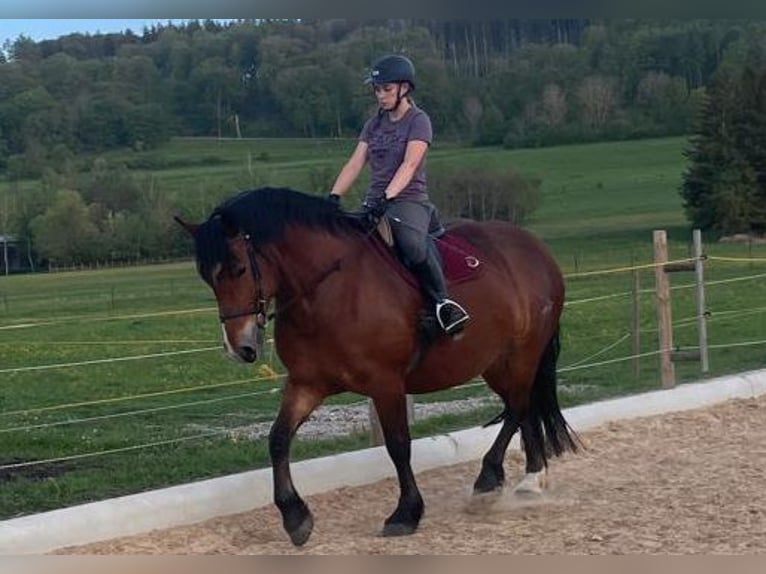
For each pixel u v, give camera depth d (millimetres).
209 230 5527
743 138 48438
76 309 31109
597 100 74938
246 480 6711
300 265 5715
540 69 76000
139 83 81000
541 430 6996
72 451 8898
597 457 7918
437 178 52500
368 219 6066
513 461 7953
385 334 5855
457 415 9648
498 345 6645
